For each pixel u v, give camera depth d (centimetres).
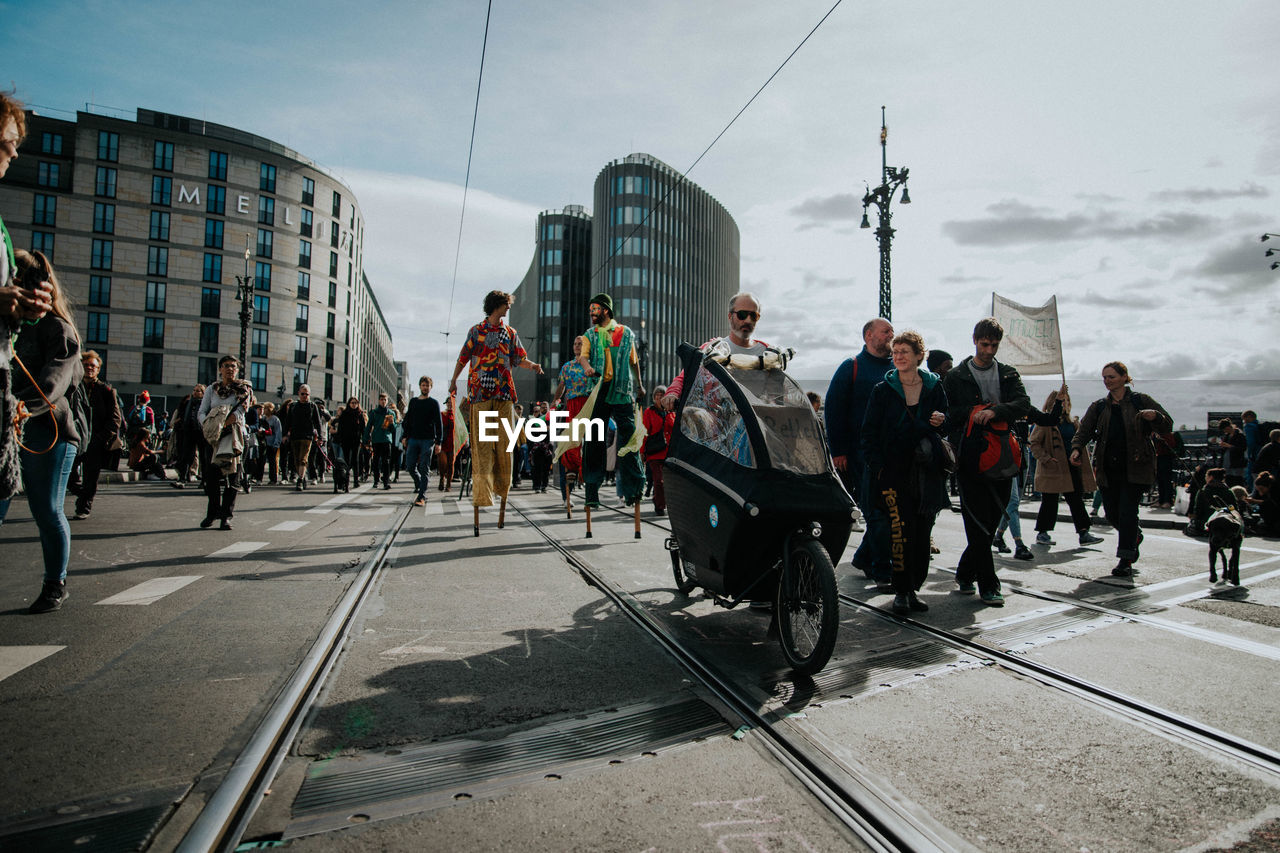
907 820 203
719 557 376
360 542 704
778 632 355
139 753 234
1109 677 326
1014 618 438
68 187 6050
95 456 862
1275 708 288
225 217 6544
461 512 1048
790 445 378
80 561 572
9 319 288
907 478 454
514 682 316
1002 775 232
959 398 516
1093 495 1088
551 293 9300
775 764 240
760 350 448
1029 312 909
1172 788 224
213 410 776
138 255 6231
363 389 9638
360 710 281
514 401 780
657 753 247
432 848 188
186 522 841
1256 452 1250
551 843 191
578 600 475
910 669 340
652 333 8206
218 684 300
